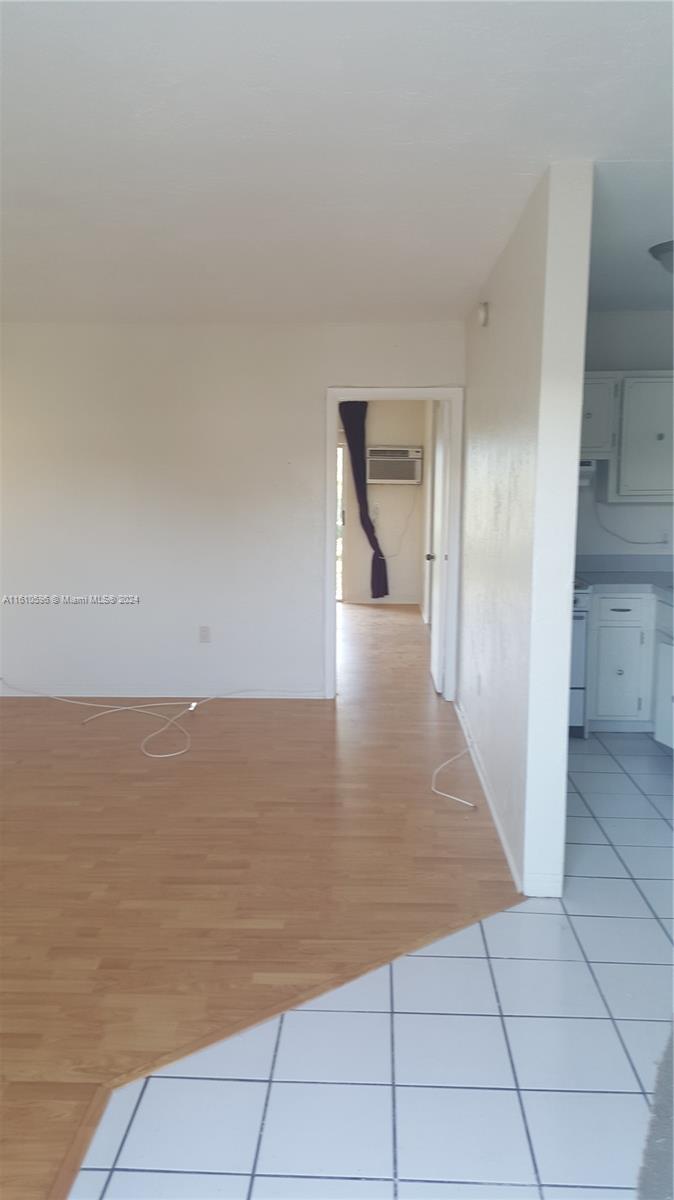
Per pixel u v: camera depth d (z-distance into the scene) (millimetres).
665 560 4848
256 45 1843
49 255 3504
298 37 1810
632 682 4449
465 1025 2162
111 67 1945
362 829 3379
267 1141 1790
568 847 3170
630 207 2871
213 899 2816
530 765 2740
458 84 2020
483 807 3609
